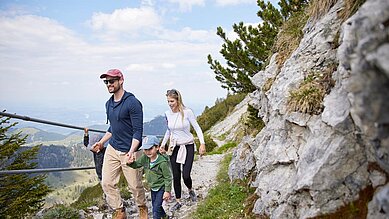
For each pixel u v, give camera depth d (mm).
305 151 4281
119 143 6027
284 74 5812
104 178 6121
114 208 6176
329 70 4766
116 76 5867
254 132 8445
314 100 4629
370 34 2178
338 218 3668
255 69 11961
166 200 6070
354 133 3650
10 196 12820
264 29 11984
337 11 5457
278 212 4461
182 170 7223
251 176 6965
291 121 4840
